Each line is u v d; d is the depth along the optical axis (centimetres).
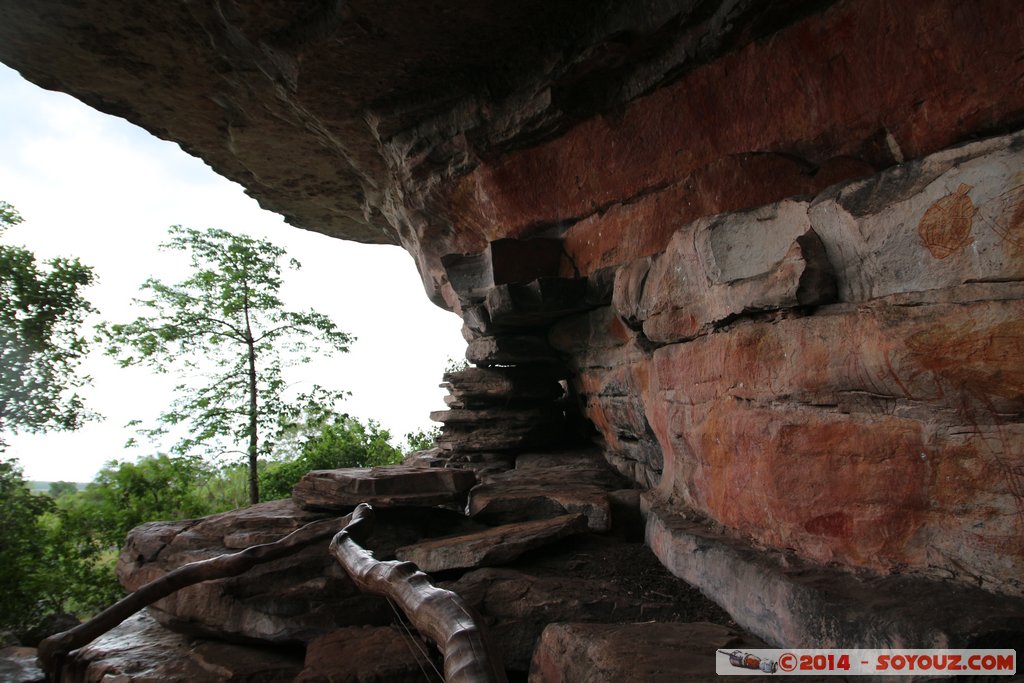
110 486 1596
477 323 693
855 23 377
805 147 416
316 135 751
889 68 362
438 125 616
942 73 336
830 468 288
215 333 1709
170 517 1612
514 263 597
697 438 401
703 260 373
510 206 620
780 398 318
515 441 775
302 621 428
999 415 225
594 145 550
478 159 614
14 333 1292
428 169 660
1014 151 220
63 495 1814
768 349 326
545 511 513
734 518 360
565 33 505
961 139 333
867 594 248
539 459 736
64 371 1376
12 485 1290
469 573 413
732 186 451
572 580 392
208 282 1697
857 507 275
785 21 412
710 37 439
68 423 1356
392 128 642
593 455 739
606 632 306
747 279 333
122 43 596
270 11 504
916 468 253
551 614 365
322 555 458
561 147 571
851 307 284
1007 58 305
